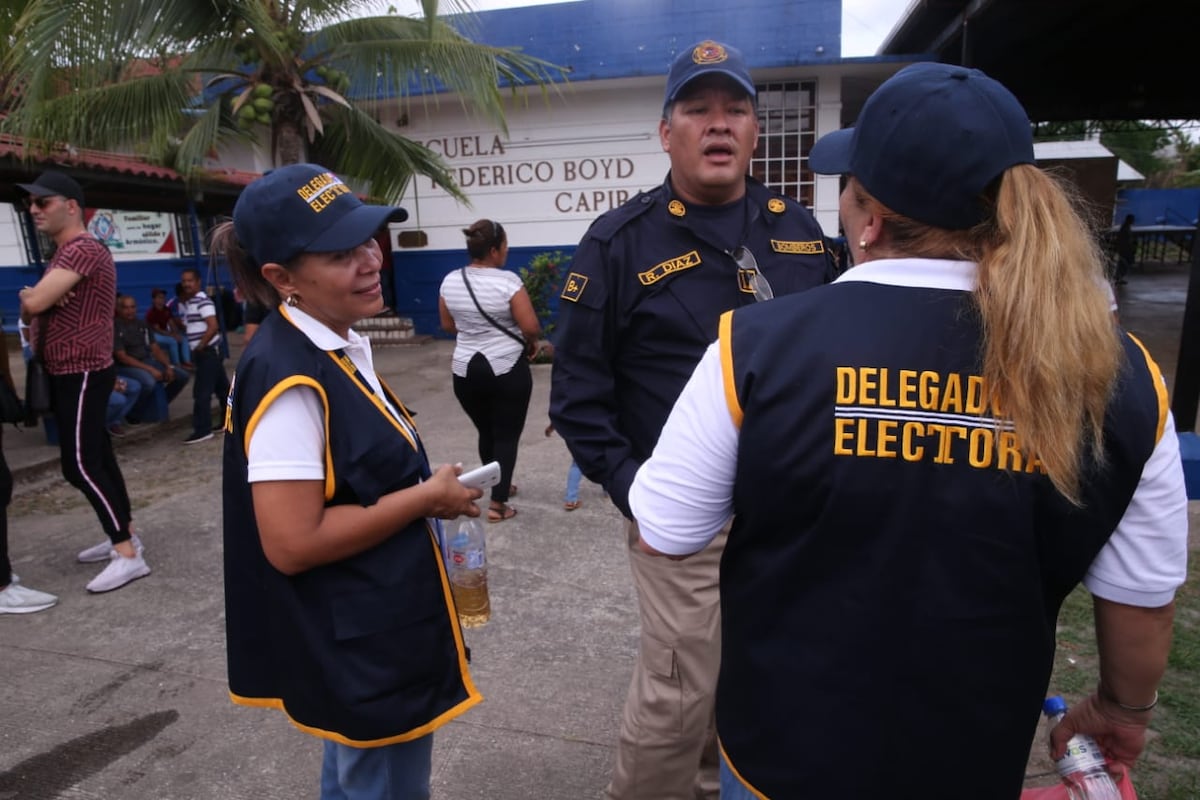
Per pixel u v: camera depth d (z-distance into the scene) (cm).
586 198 1122
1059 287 91
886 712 100
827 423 98
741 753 112
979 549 96
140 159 782
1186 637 296
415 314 1202
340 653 150
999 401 95
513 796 236
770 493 101
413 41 696
